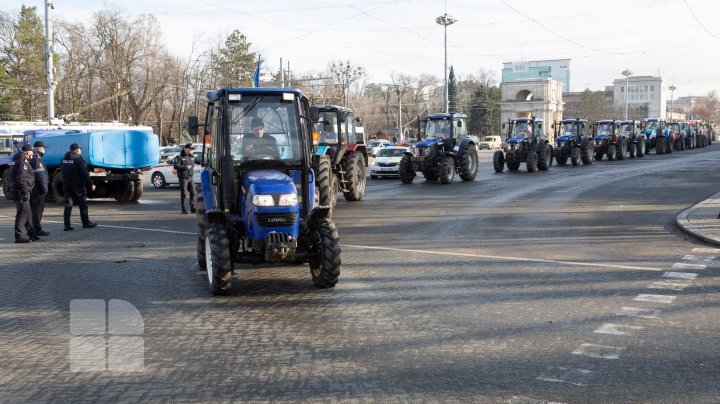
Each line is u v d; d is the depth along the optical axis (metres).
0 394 5.71
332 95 88.50
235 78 84.56
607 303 8.74
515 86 109.81
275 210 9.26
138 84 74.31
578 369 6.22
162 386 5.89
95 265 11.86
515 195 24.05
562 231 15.48
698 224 15.57
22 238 14.68
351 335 7.42
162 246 14.00
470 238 14.63
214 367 6.38
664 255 12.30
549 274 10.69
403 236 15.05
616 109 175.00
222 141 10.11
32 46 74.44
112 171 24.31
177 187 31.98
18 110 75.38
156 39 74.38
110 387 5.87
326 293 9.52
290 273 10.97
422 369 6.27
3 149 32.56
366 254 12.75
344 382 5.94
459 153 30.64
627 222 16.84
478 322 7.91
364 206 21.50
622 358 6.52
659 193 23.98
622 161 46.88
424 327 7.71
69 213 16.75
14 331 7.67
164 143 82.56
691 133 70.81
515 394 5.61
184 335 7.48
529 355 6.65
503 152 38.91
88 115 76.56
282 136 10.34
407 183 30.83
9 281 10.51
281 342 7.19
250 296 9.38
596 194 23.91
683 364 6.33
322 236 9.56
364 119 113.69
